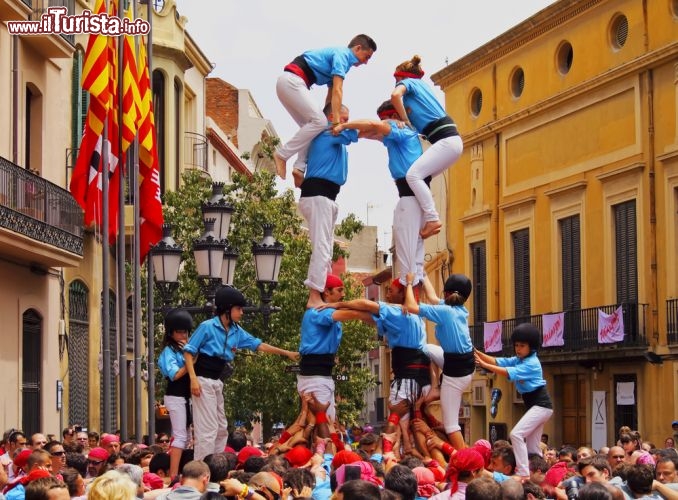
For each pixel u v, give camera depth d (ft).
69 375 90.58
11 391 77.46
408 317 40.06
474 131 136.05
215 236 64.08
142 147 73.92
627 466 36.60
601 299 113.19
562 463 39.81
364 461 33.60
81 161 70.64
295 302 92.63
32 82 83.46
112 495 23.71
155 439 72.02
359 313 40.22
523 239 128.26
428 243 152.76
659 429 103.65
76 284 92.07
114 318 100.53
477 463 31.60
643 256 106.83
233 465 36.70
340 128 39.78
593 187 114.93
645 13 107.65
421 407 40.63
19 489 32.22
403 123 40.32
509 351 124.06
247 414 93.76
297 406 92.22
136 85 70.85
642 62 106.83
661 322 104.22
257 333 92.32
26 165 84.64
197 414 40.70
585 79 116.26
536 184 124.98
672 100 104.12
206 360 40.78
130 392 105.19
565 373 117.39
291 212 98.99
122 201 69.87
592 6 114.83
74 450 45.68
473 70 137.49
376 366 231.71
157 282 63.36
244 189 98.78
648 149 106.83
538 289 124.36
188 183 99.45
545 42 123.34
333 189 40.70
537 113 124.36
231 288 41.14
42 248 77.77
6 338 77.00
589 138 115.96
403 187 40.11
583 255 116.57
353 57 40.47
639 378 106.42
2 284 76.59
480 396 132.67
